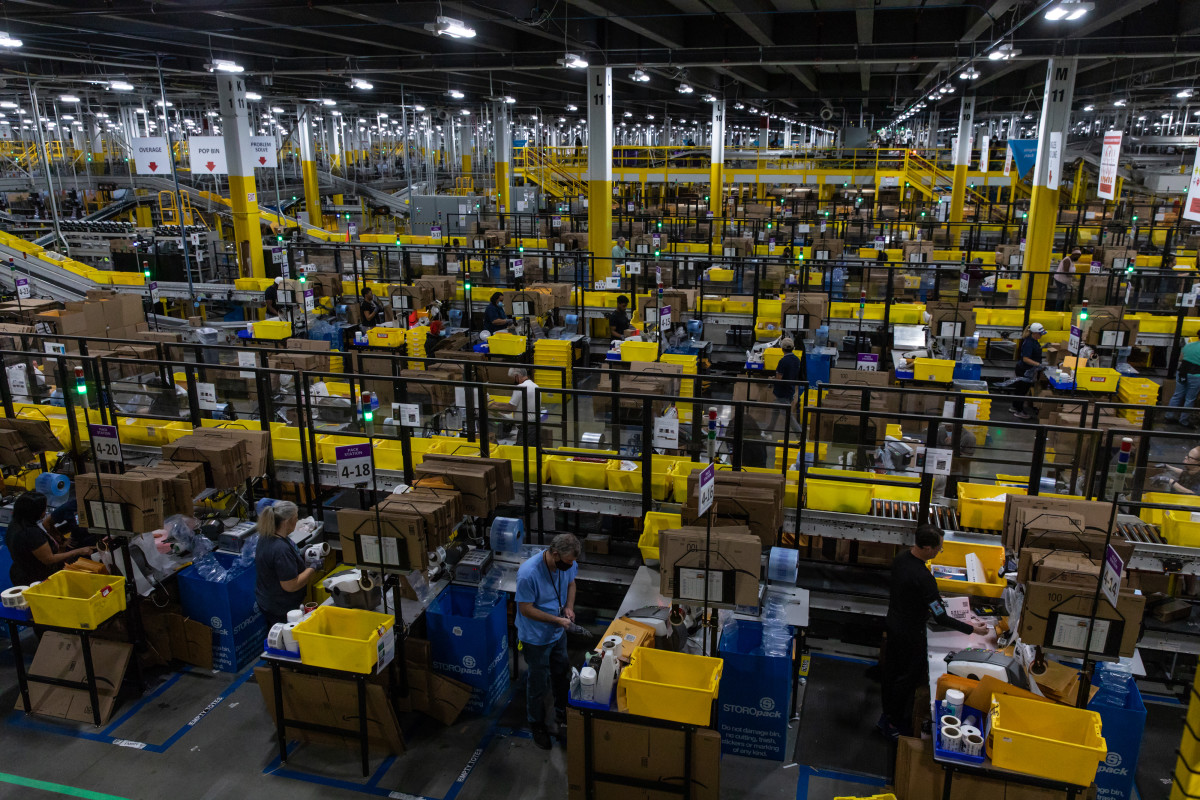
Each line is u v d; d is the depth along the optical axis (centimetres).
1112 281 1523
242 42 1762
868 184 3834
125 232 2264
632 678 448
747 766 521
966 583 550
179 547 619
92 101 3506
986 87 2792
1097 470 634
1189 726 368
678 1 1356
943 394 679
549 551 520
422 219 2716
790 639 529
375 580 555
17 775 513
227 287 1703
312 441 687
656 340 1279
